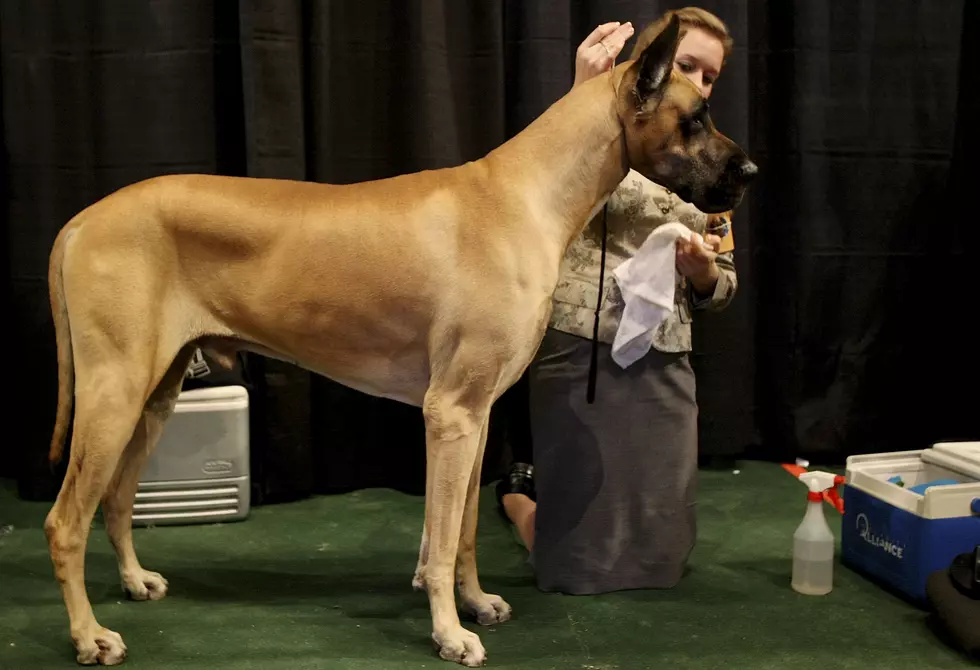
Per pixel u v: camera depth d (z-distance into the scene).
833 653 1.79
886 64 3.00
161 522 2.51
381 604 2.00
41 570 2.16
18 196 2.61
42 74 2.58
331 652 1.75
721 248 2.13
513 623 1.91
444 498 1.72
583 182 1.78
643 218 2.05
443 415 1.71
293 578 2.15
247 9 2.49
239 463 2.54
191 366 2.49
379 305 1.74
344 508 2.71
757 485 2.93
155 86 2.63
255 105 2.52
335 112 2.72
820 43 2.95
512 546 2.42
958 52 3.02
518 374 1.77
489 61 2.73
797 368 3.13
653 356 2.09
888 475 2.28
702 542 2.43
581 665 1.72
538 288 1.73
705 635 1.86
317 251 1.73
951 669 1.72
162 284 1.73
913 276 3.13
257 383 2.73
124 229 1.70
